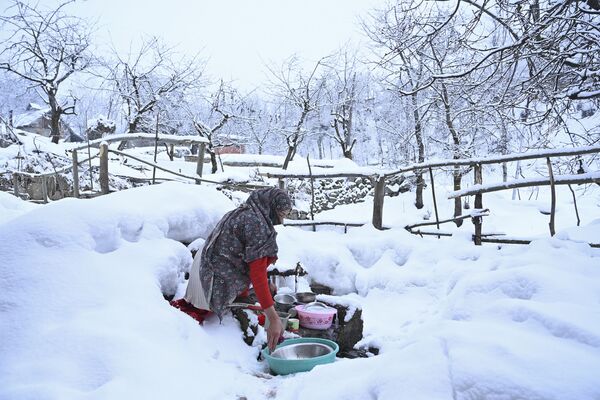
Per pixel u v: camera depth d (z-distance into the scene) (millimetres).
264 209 2916
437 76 7164
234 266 2971
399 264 4770
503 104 8078
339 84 22234
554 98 7426
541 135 8461
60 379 1963
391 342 3439
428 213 14914
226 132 21594
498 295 2254
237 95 22297
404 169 5469
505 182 4699
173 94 20312
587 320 1689
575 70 7020
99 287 2605
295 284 4078
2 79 21484
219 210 3984
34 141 13922
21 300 2416
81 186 11586
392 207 15688
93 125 17297
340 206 15875
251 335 3125
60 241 2766
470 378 1375
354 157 27750
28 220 2865
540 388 1263
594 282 2232
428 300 4207
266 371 2801
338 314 3578
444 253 4598
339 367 1788
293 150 19312
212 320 3113
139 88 20156
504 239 4754
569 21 6672
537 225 13461
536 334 1701
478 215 4801
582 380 1266
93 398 1799
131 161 13680
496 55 7922
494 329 1678
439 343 1607
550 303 1949
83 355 2088
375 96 20172
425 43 7570
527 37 6668
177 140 7125
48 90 19375
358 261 4914
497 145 12336
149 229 3354
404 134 15859
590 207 15125
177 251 3369
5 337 2232
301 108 20500
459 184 13555
